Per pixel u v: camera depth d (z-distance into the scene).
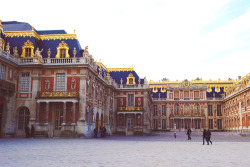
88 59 43.34
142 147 24.28
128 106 65.25
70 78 42.22
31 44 44.06
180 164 13.47
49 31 49.22
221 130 97.12
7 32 46.31
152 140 38.75
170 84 105.50
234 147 25.67
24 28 47.69
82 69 42.09
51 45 46.19
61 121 42.12
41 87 42.59
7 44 43.53
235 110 81.38
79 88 41.72
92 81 46.94
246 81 69.75
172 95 101.88
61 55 43.88
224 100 95.06
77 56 44.31
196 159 15.57
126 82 68.81
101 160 14.64
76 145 25.20
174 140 39.69
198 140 40.59
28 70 42.84
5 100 40.81
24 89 42.62
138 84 65.88
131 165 12.97
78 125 40.50
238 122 78.12
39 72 42.75
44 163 13.28
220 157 16.70
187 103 100.88
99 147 23.38
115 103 65.50
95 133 43.72
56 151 19.08
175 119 100.12
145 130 63.28
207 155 17.83
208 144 29.39
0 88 38.22
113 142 31.45
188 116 98.69
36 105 41.72
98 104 51.91
